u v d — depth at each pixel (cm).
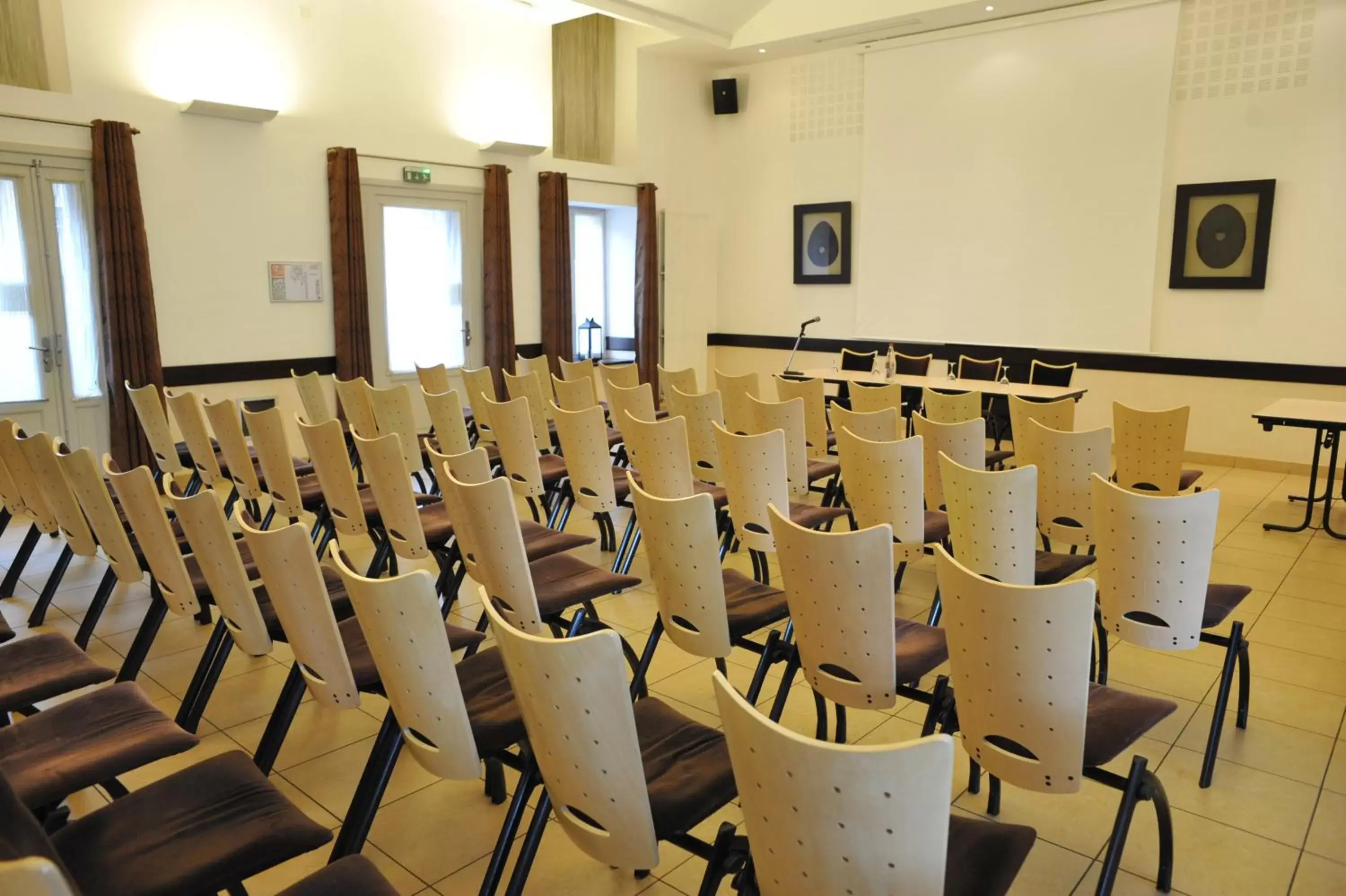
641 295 1041
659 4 860
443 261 884
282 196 761
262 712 325
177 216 704
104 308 662
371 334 838
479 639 265
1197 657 372
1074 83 820
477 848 248
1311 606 432
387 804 268
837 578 224
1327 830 254
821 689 246
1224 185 752
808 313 1047
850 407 734
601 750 157
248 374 756
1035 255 862
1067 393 660
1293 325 737
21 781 187
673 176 1062
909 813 117
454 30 860
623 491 494
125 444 677
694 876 236
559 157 986
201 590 299
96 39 652
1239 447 773
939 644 261
